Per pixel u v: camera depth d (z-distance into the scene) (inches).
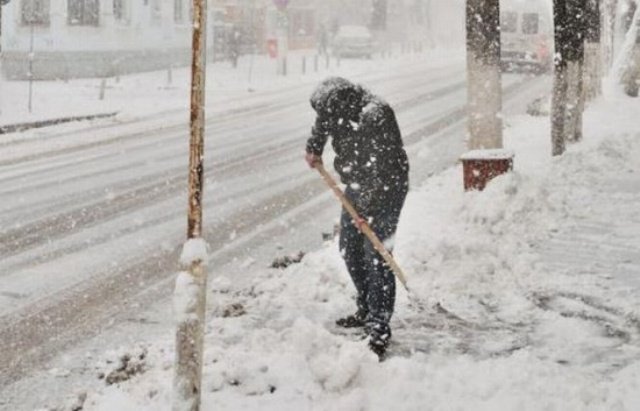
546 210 396.2
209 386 207.5
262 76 1455.5
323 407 198.8
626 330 259.4
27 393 217.2
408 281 289.6
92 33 1267.2
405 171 246.4
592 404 201.3
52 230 394.3
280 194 490.0
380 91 1227.2
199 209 179.3
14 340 253.4
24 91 992.2
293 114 946.7
